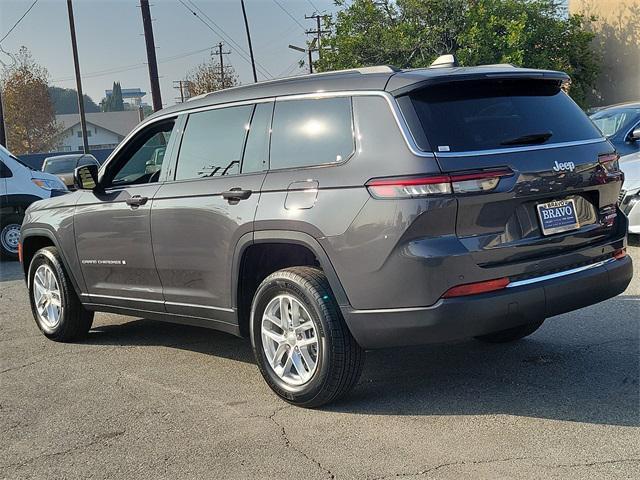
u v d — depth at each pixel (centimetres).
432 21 2012
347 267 400
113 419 440
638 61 2042
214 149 497
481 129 400
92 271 589
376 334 396
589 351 513
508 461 350
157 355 576
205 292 497
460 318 379
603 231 442
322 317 411
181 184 509
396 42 1992
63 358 583
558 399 427
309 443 387
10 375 544
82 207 589
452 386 460
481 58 1889
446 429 393
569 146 423
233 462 370
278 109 460
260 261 473
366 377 487
